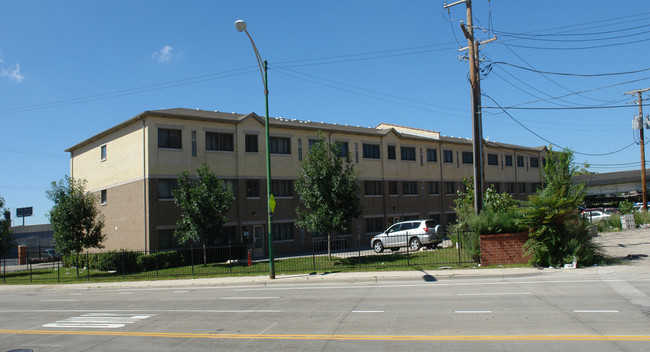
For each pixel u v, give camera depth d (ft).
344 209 75.00
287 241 111.34
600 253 56.03
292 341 27.84
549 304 34.40
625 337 24.34
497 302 36.45
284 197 111.86
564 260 53.26
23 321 41.60
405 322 31.24
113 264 87.15
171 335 31.65
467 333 27.09
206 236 83.82
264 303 43.98
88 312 44.91
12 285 81.25
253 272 71.20
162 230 93.91
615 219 110.01
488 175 165.37
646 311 30.30
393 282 53.67
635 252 61.05
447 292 43.27
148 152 93.09
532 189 184.96
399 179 137.39
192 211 83.56
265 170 109.50
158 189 93.86
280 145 113.39
